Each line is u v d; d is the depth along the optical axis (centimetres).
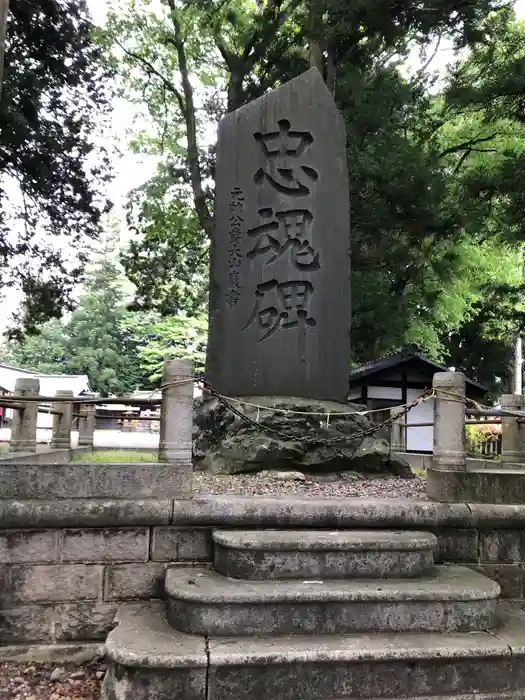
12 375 2480
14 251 1366
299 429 575
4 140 1179
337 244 636
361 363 1431
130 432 2395
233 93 1297
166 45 1407
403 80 1141
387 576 371
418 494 485
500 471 446
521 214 978
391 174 977
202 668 299
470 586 359
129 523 389
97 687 344
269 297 618
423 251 1093
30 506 377
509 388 2111
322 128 645
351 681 312
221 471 561
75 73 1319
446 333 1956
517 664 326
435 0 923
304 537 374
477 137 1289
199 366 2455
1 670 357
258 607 331
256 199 630
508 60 1016
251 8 1298
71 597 380
